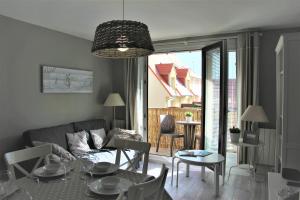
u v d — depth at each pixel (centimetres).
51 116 388
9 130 327
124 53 201
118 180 170
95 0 265
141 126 496
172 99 788
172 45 462
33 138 324
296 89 253
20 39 338
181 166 437
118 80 525
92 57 471
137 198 124
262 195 314
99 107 493
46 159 226
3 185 156
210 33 416
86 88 454
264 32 394
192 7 288
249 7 289
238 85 401
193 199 305
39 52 366
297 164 255
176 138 570
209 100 426
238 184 352
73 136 378
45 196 151
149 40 172
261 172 389
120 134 427
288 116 257
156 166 438
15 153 200
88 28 381
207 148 434
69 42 419
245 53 392
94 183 168
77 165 213
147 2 272
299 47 251
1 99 316
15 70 332
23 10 296
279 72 329
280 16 324
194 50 448
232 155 425
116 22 162
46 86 374
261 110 343
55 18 329
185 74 875
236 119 411
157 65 829
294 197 145
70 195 153
